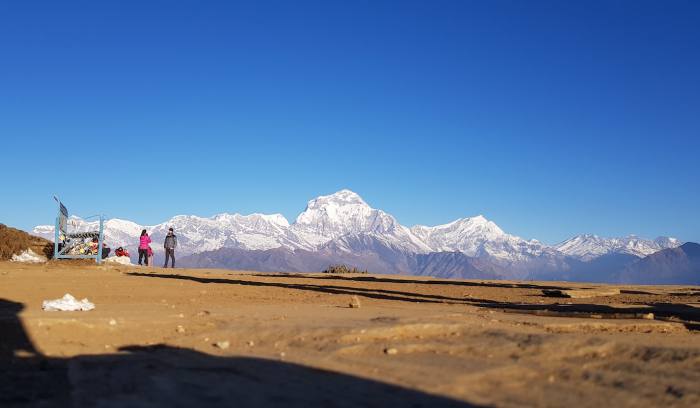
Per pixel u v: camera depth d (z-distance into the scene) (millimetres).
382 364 8273
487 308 16594
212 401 6566
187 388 7102
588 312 15328
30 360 9031
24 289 17875
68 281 21234
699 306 18578
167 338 10688
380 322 11312
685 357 8727
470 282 33938
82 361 8773
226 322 11898
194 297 17938
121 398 6691
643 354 8922
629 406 6633
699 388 7297
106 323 11094
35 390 7383
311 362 8453
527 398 6820
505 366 8117
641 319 13727
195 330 11328
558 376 7805
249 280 26953
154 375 7844
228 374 7883
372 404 6504
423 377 7590
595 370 8117
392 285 27359
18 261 33094
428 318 12117
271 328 10883
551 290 24766
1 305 13922
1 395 7133
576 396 6945
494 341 9602
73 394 6973
